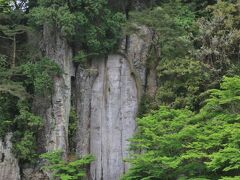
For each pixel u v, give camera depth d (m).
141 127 21.33
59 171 23.81
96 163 25.84
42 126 25.48
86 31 26.11
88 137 26.17
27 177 24.77
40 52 27.00
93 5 25.70
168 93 24.39
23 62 27.62
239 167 15.89
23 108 25.33
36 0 29.05
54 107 25.64
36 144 25.52
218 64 23.58
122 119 26.03
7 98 25.91
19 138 25.28
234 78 17.80
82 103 26.47
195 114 21.22
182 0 29.17
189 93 23.66
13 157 24.64
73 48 26.88
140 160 19.22
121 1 28.53
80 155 25.89
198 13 28.14
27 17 27.98
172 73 24.53
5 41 28.53
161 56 26.12
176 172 18.42
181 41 25.36
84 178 25.14
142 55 26.53
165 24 26.47
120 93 26.31
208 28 24.50
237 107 18.62
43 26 27.09
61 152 24.53
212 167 16.47
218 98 20.47
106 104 26.33
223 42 23.48
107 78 26.56
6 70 26.73
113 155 25.81
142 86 26.19
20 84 26.03
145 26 26.83
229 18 24.28
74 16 25.14
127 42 26.80
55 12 24.98
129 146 23.97
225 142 17.30
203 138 17.17
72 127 26.22
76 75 26.88
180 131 18.36
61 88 25.88
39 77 25.30
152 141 19.34
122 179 20.31
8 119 25.73
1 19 28.30
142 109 25.62
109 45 26.36
